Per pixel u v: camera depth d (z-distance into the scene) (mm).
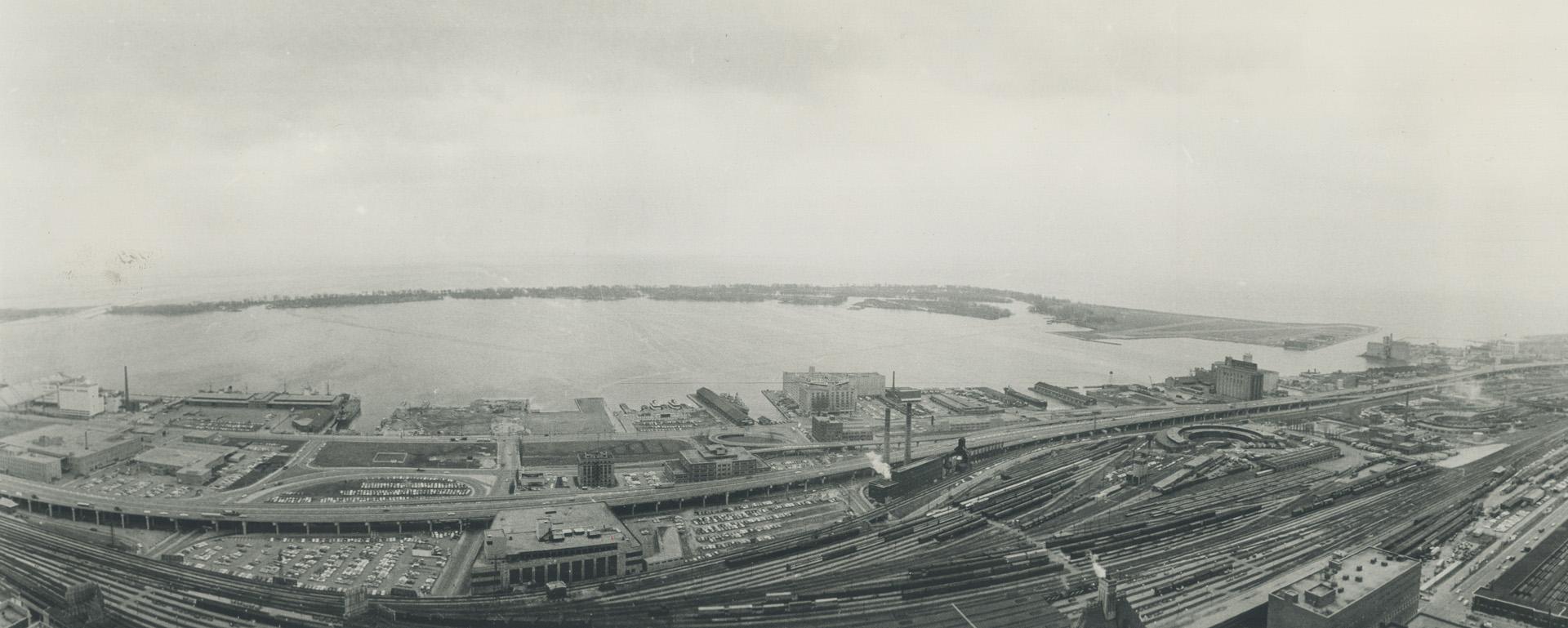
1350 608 126125
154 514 188125
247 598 150500
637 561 166000
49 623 139125
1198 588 152625
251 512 190000
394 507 194875
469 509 194000
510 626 139250
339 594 153125
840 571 164875
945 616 144875
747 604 148750
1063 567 165500
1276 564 163250
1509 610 137250
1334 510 197375
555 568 159875
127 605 146750
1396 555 141000
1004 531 187250
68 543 178625
